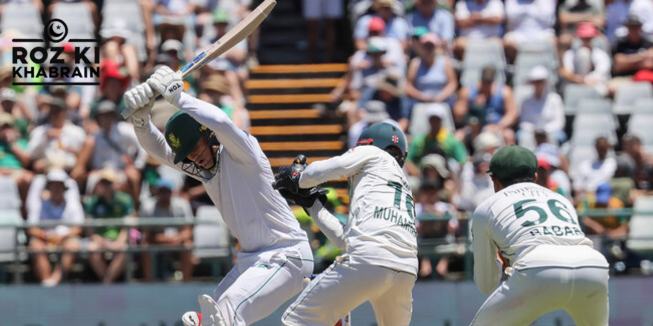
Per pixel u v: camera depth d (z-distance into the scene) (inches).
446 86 1514.5
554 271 699.4
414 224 734.5
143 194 1347.2
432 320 1256.2
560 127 1507.1
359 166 732.7
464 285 1254.9
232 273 754.2
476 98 1485.0
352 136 1459.2
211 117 695.1
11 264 1256.8
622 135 1567.4
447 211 1309.1
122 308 1246.9
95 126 1408.7
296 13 1927.9
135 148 1366.9
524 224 720.3
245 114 1475.1
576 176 1425.9
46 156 1352.1
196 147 727.1
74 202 1289.4
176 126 721.6
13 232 1239.5
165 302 1246.3
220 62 1518.2
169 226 1253.7
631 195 1353.3
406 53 1587.1
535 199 733.3
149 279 1254.9
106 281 1258.6
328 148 1588.3
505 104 1486.2
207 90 1453.0
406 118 1501.0
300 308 722.8
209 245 1252.5
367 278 706.2
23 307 1246.3
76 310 1246.3
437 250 1262.3
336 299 714.8
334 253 1243.2
